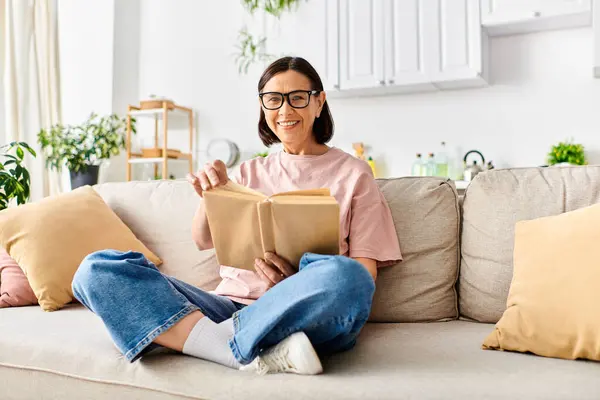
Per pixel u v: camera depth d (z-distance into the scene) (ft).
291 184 4.79
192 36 14.82
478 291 4.58
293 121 4.68
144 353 3.59
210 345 3.46
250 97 14.24
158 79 15.12
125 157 14.76
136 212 6.06
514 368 3.22
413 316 4.69
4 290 5.35
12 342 4.03
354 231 4.48
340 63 12.21
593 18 10.18
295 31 12.92
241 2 14.21
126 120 14.21
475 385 2.94
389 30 11.76
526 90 11.64
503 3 10.82
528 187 4.61
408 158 12.66
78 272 3.70
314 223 3.47
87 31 14.08
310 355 3.16
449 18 11.26
